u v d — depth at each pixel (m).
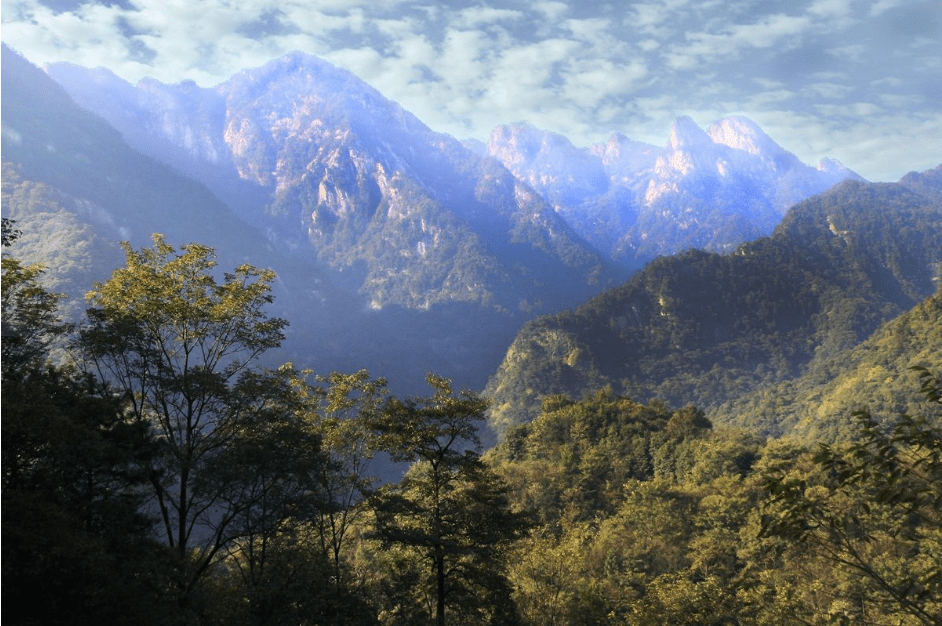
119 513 23.50
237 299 32.91
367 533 35.16
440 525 35.19
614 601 50.25
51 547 18.88
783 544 11.79
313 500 29.67
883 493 9.68
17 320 26.70
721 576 53.03
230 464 26.95
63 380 26.59
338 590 29.86
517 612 41.72
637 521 67.38
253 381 30.84
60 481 22.41
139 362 29.06
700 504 67.12
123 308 30.23
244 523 28.20
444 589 35.97
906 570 33.12
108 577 20.25
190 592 23.95
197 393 28.84
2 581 18.58
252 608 26.31
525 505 79.62
